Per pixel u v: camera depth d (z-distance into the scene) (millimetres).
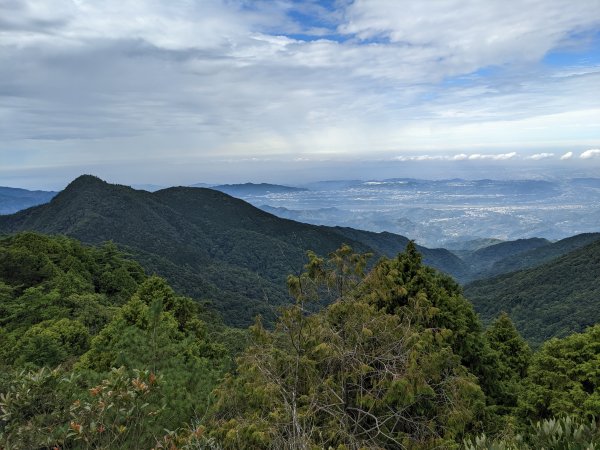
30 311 21766
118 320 11312
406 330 5262
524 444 3545
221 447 4219
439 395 5172
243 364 4980
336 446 4398
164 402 5648
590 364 9461
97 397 4164
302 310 5121
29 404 4191
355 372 4754
